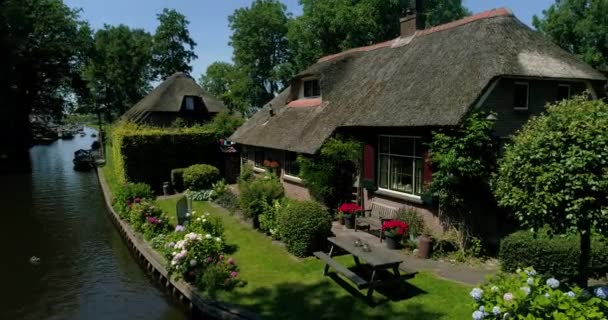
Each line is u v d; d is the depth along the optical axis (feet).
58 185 91.04
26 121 146.82
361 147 44.16
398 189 40.52
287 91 74.69
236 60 149.89
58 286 36.65
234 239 40.45
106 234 53.31
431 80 38.58
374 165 42.86
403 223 35.27
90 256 44.91
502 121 35.73
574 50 109.19
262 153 66.64
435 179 33.04
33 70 141.49
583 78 36.73
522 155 19.62
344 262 32.22
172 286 33.24
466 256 32.04
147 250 40.29
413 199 37.91
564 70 35.99
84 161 117.29
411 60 45.29
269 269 31.94
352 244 28.40
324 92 54.08
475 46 37.45
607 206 17.52
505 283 16.83
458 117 31.91
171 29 185.78
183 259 31.71
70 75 156.46
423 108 35.86
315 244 34.24
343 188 46.60
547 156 18.56
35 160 143.95
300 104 61.00
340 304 25.27
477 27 40.06
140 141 71.92
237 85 146.10
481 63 34.91
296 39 115.85
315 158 47.01
